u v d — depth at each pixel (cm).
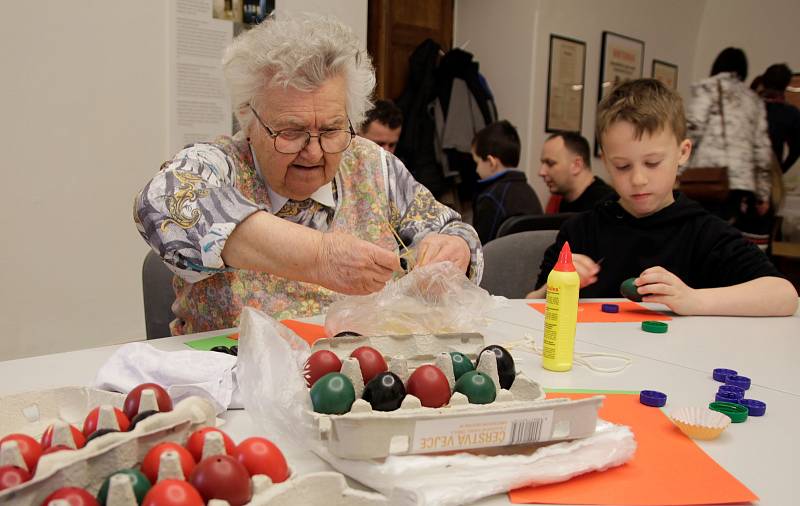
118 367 75
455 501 52
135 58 221
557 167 308
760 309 129
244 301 120
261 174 123
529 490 55
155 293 141
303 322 113
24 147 200
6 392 77
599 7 407
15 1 193
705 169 331
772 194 348
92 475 46
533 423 57
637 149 149
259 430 67
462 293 107
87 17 208
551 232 188
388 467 53
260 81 106
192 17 233
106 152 218
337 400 59
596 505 53
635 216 167
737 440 68
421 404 61
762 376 91
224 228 90
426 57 355
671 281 128
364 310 100
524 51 373
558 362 90
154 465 47
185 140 238
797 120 362
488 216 286
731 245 153
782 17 464
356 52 112
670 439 67
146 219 94
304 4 263
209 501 43
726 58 339
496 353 70
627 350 103
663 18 459
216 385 72
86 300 219
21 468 46
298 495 48
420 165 359
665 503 53
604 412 74
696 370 93
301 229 93
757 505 54
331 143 111
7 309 202
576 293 89
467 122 362
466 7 394
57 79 204
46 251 208
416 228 137
